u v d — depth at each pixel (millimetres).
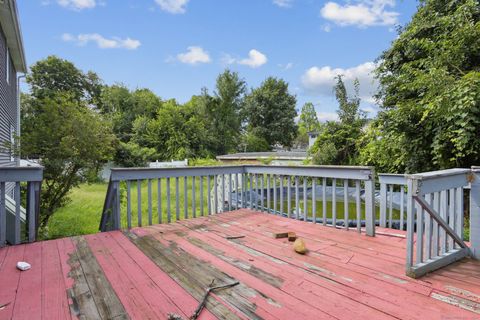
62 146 5711
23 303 1782
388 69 7531
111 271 2268
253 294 1900
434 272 2248
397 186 7457
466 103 4457
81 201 9562
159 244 2961
